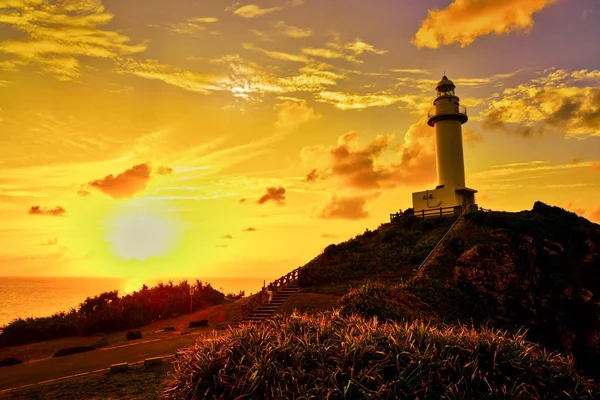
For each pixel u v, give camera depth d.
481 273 24.73
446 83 47.19
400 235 35.50
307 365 6.67
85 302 29.94
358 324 8.22
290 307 22.56
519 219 32.84
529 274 25.09
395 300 16.73
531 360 6.34
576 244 27.89
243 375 6.59
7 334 24.75
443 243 30.11
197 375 6.90
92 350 19.64
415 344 6.93
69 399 11.15
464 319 20.23
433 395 5.83
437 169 46.12
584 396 5.92
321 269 29.45
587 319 22.34
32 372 15.51
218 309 31.89
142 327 27.67
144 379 12.91
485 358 6.38
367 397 5.71
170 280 37.53
